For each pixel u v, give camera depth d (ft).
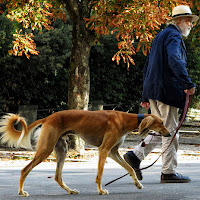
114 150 22.48
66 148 22.24
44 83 67.21
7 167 38.73
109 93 74.08
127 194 20.57
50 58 63.31
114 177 28.71
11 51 49.62
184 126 92.58
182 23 25.23
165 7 39.70
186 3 40.09
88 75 49.57
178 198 19.10
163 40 24.70
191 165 38.45
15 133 21.85
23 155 47.44
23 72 64.49
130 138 66.64
